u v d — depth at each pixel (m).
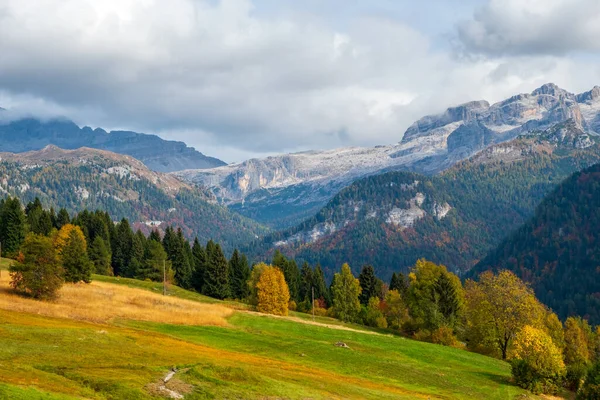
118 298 97.75
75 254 112.62
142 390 38.34
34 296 84.88
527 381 70.75
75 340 50.44
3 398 30.56
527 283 104.94
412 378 66.62
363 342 88.06
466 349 105.94
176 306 99.62
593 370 68.62
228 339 74.44
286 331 90.38
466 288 138.00
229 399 40.44
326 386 51.28
